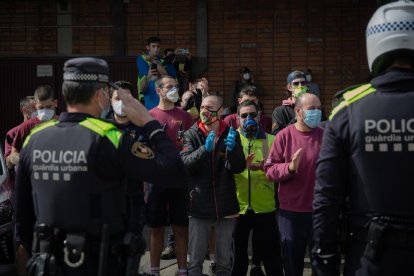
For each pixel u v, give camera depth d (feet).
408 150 10.20
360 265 10.45
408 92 10.41
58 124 11.70
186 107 26.16
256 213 19.16
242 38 39.47
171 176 11.50
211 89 39.70
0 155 22.09
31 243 12.34
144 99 28.04
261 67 39.50
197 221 18.85
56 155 11.41
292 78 23.61
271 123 25.85
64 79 11.76
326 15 39.01
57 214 11.34
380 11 10.78
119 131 11.57
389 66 10.76
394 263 10.18
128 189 12.28
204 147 18.24
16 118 39.99
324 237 10.59
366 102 10.51
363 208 10.46
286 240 18.06
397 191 10.21
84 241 11.18
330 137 10.67
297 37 39.22
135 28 39.78
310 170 17.79
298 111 18.04
